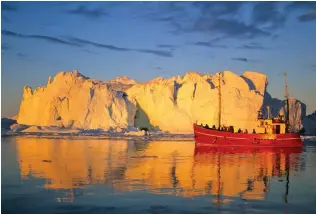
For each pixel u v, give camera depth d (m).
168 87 126.12
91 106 122.88
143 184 23.78
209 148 56.97
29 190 21.95
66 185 23.41
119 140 82.25
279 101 115.44
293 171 30.28
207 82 122.81
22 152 47.03
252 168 32.00
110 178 25.97
